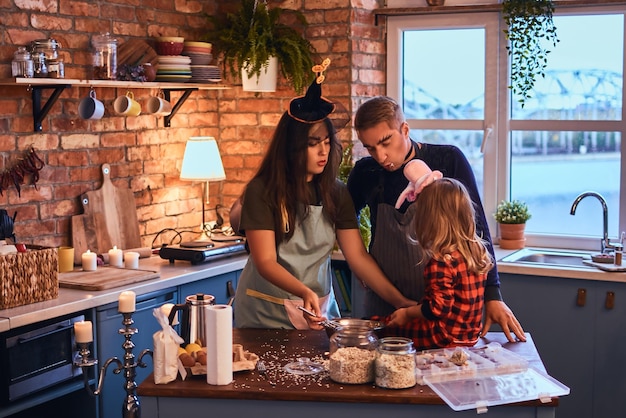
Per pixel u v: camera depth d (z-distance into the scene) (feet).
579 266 14.14
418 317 8.69
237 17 15.98
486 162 16.43
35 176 13.37
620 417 13.76
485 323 9.44
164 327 7.96
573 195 15.89
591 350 13.87
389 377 7.60
